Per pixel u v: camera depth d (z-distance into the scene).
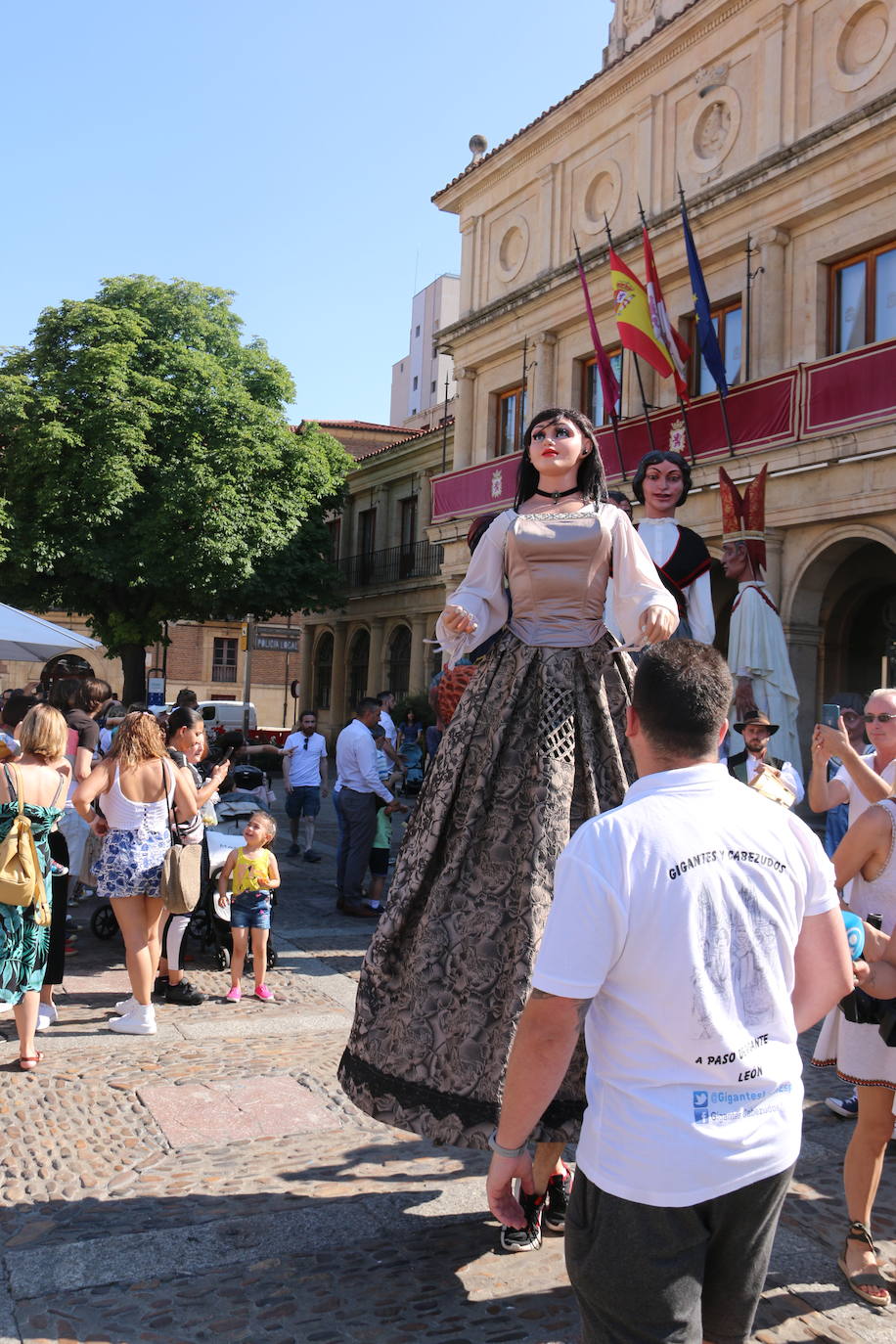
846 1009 3.01
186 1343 2.66
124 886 5.35
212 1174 3.68
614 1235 1.73
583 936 1.75
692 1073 1.74
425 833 3.13
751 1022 1.78
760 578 7.70
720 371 15.51
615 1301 1.73
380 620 34.31
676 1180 1.70
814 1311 2.89
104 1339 2.67
